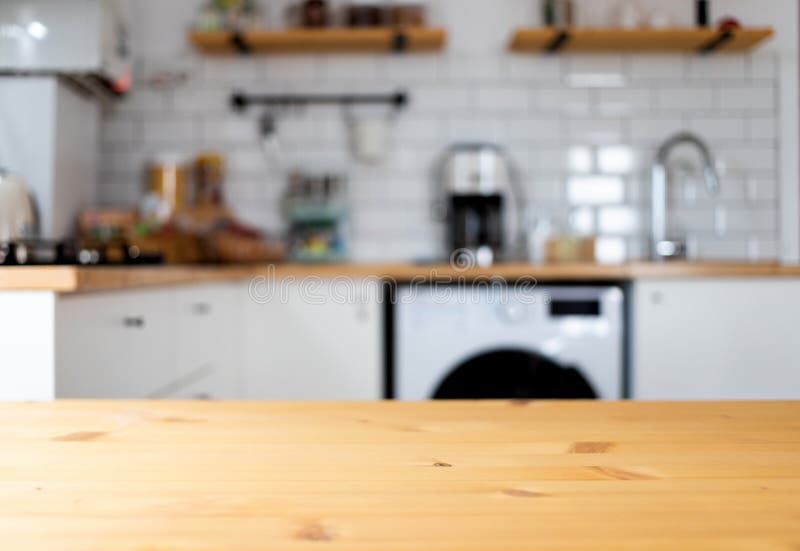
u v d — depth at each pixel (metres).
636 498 0.32
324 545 0.27
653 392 2.63
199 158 3.22
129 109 3.34
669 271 2.63
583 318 2.64
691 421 0.47
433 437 0.43
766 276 2.64
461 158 3.14
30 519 0.30
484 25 3.36
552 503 0.32
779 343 2.64
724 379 2.63
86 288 1.24
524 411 0.50
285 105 3.35
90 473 0.36
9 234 2.03
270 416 0.48
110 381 1.43
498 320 2.64
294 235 3.32
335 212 3.14
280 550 0.27
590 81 3.36
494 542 0.28
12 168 2.54
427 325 2.64
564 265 2.64
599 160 3.36
